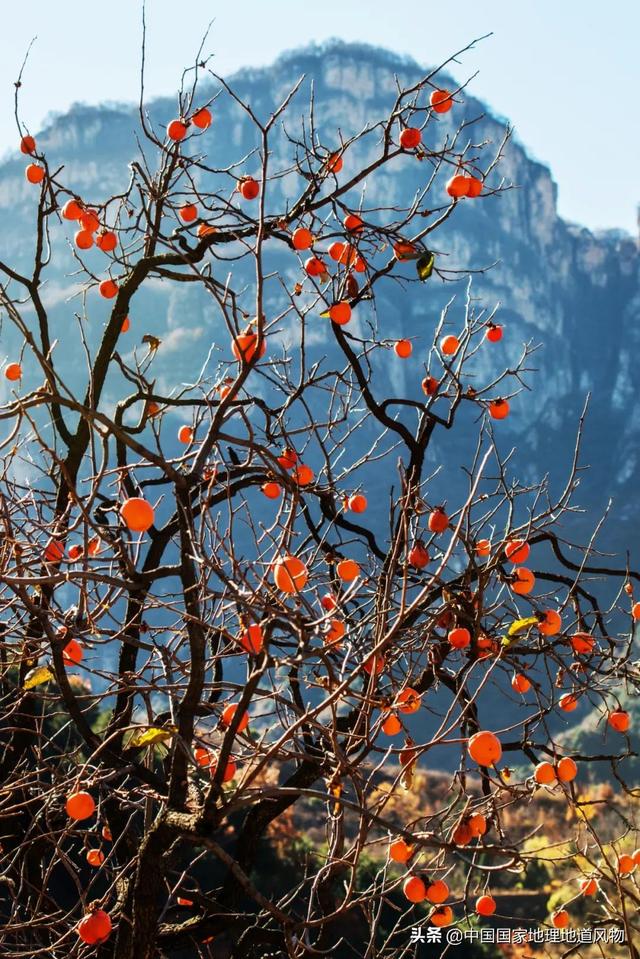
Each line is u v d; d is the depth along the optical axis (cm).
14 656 366
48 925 298
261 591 253
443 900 274
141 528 243
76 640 305
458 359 399
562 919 351
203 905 330
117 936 280
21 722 364
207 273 398
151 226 391
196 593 256
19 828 379
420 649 329
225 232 411
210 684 281
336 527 385
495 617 365
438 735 248
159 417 379
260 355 261
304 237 362
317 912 345
